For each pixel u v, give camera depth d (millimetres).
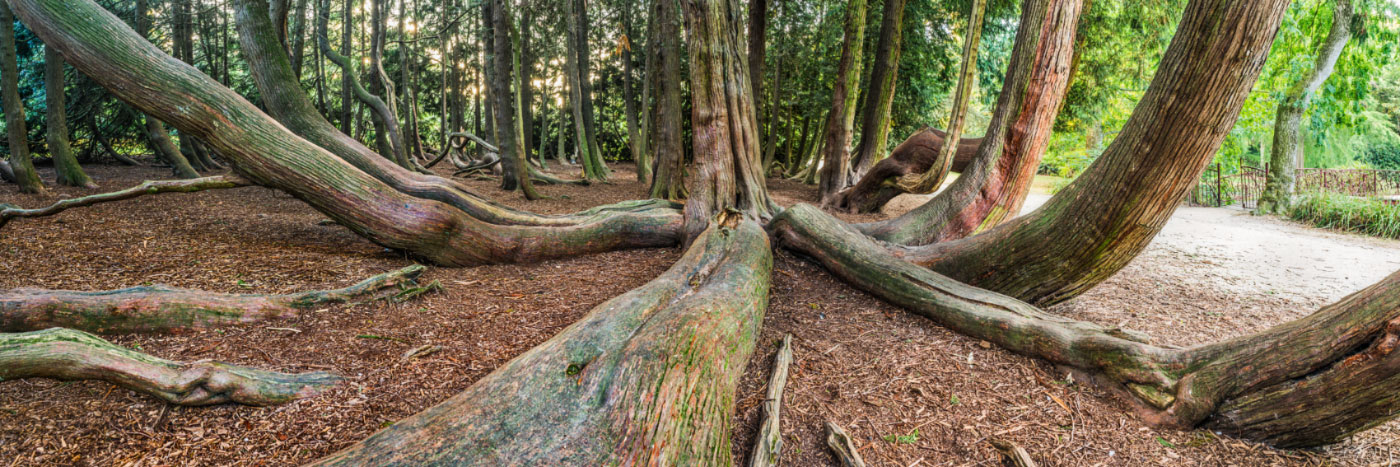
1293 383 2598
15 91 8648
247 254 5289
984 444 2812
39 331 2811
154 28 16484
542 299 4648
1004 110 5930
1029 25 5711
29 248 5051
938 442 2832
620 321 3314
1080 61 13188
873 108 12320
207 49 18797
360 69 25609
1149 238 3879
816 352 3781
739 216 6391
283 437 2531
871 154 12422
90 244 5332
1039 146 5922
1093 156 12414
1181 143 3363
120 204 8219
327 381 2963
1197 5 3145
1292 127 10727
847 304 4789
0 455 2262
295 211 8578
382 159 6395
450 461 2143
